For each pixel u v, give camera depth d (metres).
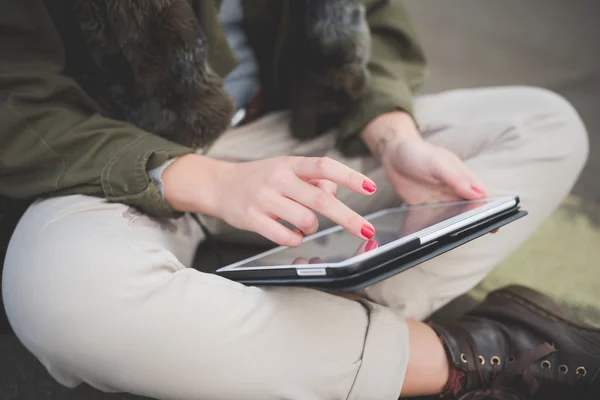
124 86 0.85
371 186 0.61
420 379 0.73
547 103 0.98
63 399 0.87
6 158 0.78
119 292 0.63
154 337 0.62
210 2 0.89
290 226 0.96
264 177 0.66
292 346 0.64
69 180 0.75
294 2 0.99
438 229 0.62
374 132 0.97
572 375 0.74
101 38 0.80
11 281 0.70
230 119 0.88
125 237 0.69
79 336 0.63
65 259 0.65
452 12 2.66
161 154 0.74
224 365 0.63
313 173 0.63
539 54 2.25
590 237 1.29
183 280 0.65
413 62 1.13
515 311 0.81
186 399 0.65
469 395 0.75
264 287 0.69
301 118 1.05
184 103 0.84
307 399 0.65
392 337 0.69
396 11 1.11
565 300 1.06
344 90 0.99
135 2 0.77
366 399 0.67
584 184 1.51
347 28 0.95
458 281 0.89
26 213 0.78
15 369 0.94
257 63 1.10
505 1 2.78
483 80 2.04
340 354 0.66
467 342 0.75
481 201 0.77
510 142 0.95
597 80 2.04
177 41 0.80
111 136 0.76
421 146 0.87
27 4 0.79
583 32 2.43
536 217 0.93
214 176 0.73
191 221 0.95
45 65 0.81
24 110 0.77
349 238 0.74
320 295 0.69
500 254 0.91
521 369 0.75
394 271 0.58
